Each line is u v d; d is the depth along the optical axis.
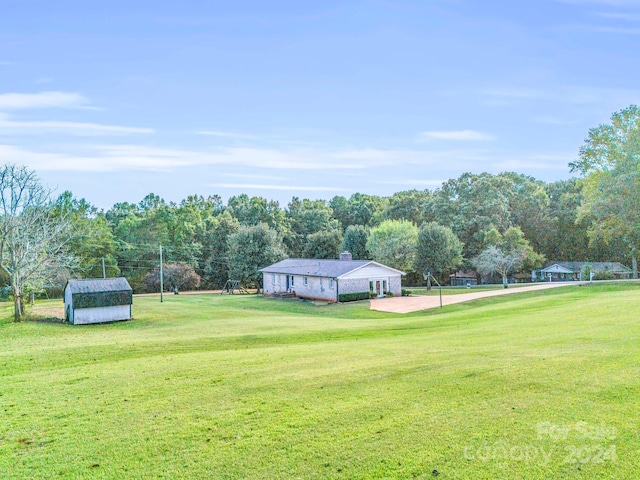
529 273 64.38
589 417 6.80
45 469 6.17
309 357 12.27
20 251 26.77
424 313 30.70
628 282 38.88
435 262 52.81
